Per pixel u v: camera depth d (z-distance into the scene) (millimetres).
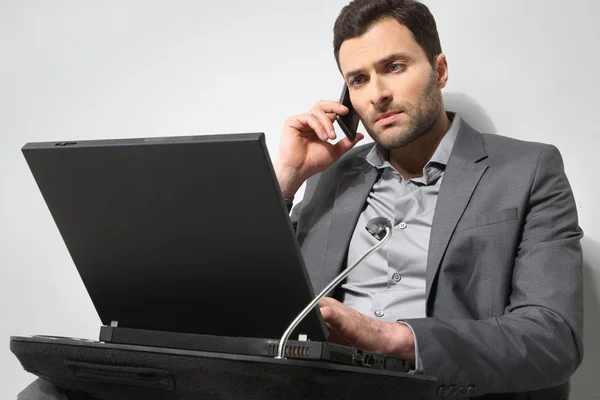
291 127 1868
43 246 2307
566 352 1314
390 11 1644
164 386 929
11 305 2305
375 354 984
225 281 992
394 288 1619
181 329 1063
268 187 905
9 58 2443
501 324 1294
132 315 1099
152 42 2309
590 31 1855
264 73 2182
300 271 936
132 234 1036
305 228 1820
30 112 2396
